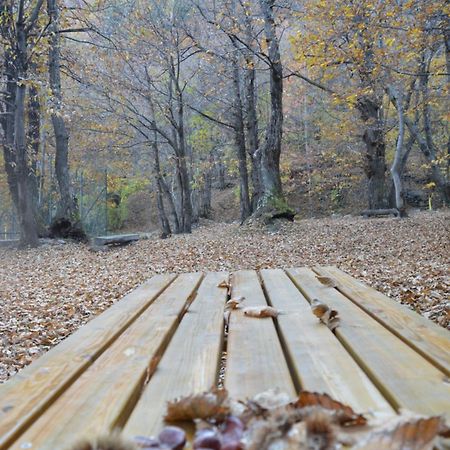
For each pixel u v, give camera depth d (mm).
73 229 20078
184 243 16000
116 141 27922
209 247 14742
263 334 2281
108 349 2041
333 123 32094
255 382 1561
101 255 15156
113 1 22719
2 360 5254
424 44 12039
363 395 1402
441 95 17422
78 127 24922
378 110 24234
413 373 1585
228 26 19750
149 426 1208
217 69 24766
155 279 4770
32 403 1386
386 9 11633
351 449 914
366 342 2025
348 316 2578
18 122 17891
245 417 1135
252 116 23812
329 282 3818
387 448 899
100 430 1193
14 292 9797
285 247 13961
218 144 34906
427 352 1838
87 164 31828
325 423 969
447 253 11141
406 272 8742
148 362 1817
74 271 12352
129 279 10266
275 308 2928
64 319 7113
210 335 2297
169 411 1198
